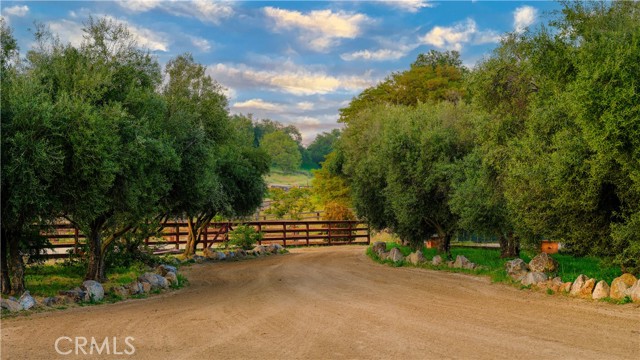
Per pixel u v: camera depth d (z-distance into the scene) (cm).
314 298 1305
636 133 1045
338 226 4084
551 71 1401
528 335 845
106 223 1630
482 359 711
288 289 1502
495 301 1195
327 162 4294
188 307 1194
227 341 834
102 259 1662
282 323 975
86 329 926
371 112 3797
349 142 3434
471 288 1419
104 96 1400
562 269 1544
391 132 2159
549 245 2312
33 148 1104
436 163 1984
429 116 2219
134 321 1006
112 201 1338
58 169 1173
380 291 1407
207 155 1719
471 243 3300
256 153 3108
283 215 4822
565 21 1422
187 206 1914
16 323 974
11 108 1127
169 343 823
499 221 1758
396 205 2139
